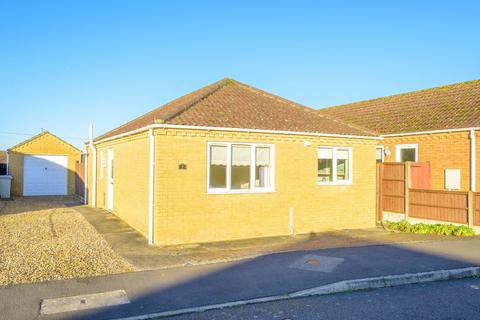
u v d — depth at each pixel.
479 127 15.34
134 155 13.45
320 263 9.29
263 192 12.72
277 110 14.87
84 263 8.98
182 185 11.45
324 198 13.94
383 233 13.62
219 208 11.99
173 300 6.89
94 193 19.69
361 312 6.54
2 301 6.70
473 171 15.59
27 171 27.02
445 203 14.55
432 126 17.38
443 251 10.68
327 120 15.39
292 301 7.06
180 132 11.45
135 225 13.17
